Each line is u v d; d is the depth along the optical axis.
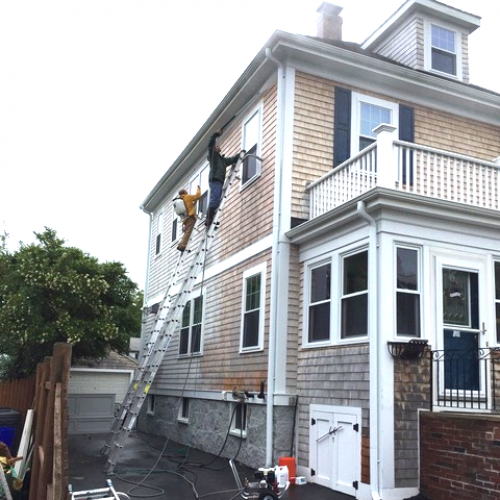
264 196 11.52
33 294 14.98
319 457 9.35
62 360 5.77
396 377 8.25
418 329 8.62
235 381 11.79
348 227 9.42
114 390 18.58
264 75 11.97
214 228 12.34
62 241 17.05
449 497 7.58
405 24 14.48
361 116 11.91
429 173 9.67
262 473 8.20
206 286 14.24
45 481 5.72
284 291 10.55
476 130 13.06
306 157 11.20
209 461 11.46
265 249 11.16
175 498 8.12
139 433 17.23
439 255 8.96
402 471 8.00
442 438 7.82
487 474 7.10
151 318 19.14
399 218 8.77
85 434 17.12
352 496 8.42
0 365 18.94
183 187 17.58
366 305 8.89
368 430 8.37
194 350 14.51
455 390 8.70
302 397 10.08
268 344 10.55
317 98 11.55
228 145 13.95
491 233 9.48
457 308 9.09
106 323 15.55
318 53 11.39
